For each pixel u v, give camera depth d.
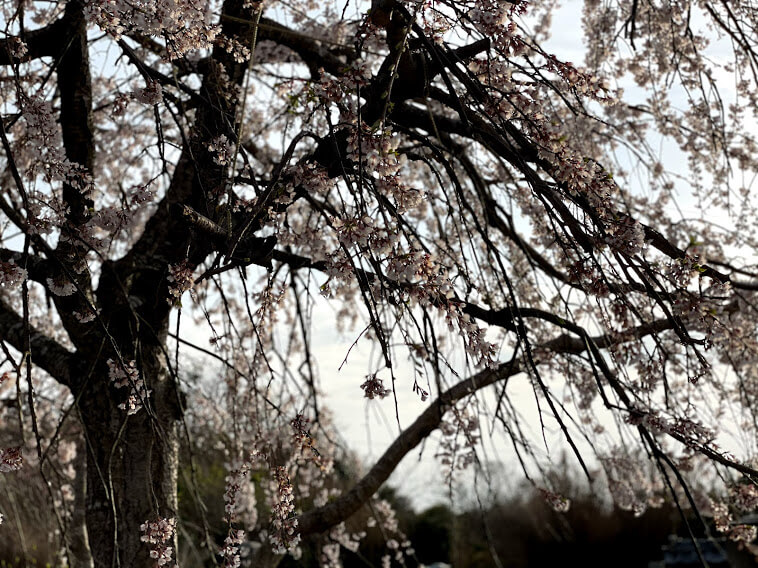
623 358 3.13
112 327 3.57
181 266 2.63
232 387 4.85
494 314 3.29
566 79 2.53
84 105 3.62
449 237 4.50
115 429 3.56
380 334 2.08
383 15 2.56
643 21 4.84
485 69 2.69
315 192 2.54
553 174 2.57
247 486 5.47
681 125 5.00
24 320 2.19
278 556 4.61
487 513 12.41
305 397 4.47
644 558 13.12
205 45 2.74
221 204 2.90
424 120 3.49
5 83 3.50
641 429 2.71
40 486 6.17
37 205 2.45
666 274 2.47
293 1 5.00
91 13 2.53
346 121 2.35
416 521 12.92
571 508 13.10
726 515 3.83
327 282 2.26
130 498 3.52
